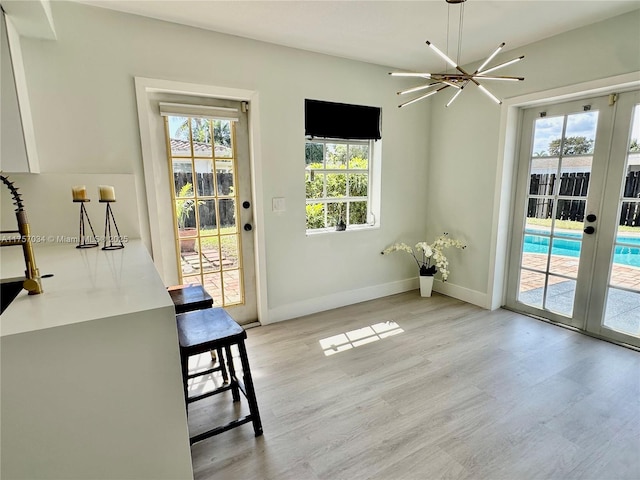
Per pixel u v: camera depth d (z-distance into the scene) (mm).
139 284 1201
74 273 1353
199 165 2764
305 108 3088
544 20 2430
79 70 2189
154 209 2527
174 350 1016
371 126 3490
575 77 2604
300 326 3127
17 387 845
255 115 2824
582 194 2812
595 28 2463
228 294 3059
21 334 821
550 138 2986
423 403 2023
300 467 1584
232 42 2643
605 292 2744
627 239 2586
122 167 2391
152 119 2523
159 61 2406
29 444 887
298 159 3113
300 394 2129
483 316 3299
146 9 2225
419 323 3160
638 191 2498
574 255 2918
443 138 3764
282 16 2328
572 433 1762
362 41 2797
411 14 2314
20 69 1953
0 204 2012
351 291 3680
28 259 1097
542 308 3215
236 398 2072
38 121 2113
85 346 899
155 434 1035
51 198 2135
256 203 2963
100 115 2283
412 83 3688
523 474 1524
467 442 1714
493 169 3277
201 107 2660
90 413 942
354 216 3766
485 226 3424
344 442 1729
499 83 3135
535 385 2178
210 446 1713
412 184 3914
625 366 2371
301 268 3311
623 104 2506
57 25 2098
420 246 3779
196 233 2828
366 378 2291
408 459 1617
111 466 996
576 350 2604
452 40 2793
